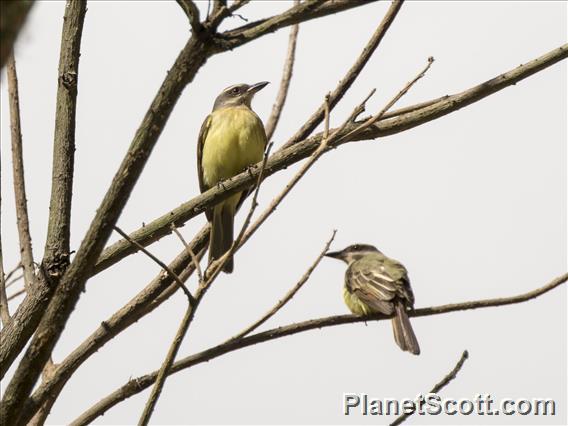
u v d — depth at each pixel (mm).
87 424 10352
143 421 8234
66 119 10109
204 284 8312
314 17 8508
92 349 10461
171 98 8234
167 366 8336
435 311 11219
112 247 11062
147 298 11195
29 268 10891
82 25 10469
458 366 9453
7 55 5082
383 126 11438
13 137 11562
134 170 8219
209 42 8242
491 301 10945
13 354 9539
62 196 9891
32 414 9438
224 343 10453
